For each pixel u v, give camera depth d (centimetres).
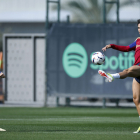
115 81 5381
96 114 4647
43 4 8556
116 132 2869
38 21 8219
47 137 2516
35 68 6047
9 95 6122
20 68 6081
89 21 9125
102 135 2638
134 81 2659
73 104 6444
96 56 2822
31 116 4309
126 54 5294
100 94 5403
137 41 2709
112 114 4659
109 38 5372
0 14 8325
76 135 2636
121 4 8006
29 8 8519
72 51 5447
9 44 6103
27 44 6047
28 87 6066
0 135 2617
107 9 8500
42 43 6012
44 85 6019
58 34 5466
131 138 2469
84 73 5419
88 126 3306
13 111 4984
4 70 6094
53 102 6059
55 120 3838
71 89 5450
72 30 5450
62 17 8556
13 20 8262
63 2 8919
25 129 3034
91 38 5406
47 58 5494
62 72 5462
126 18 7906
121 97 5369
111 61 5331
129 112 4966
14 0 8544
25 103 6066
